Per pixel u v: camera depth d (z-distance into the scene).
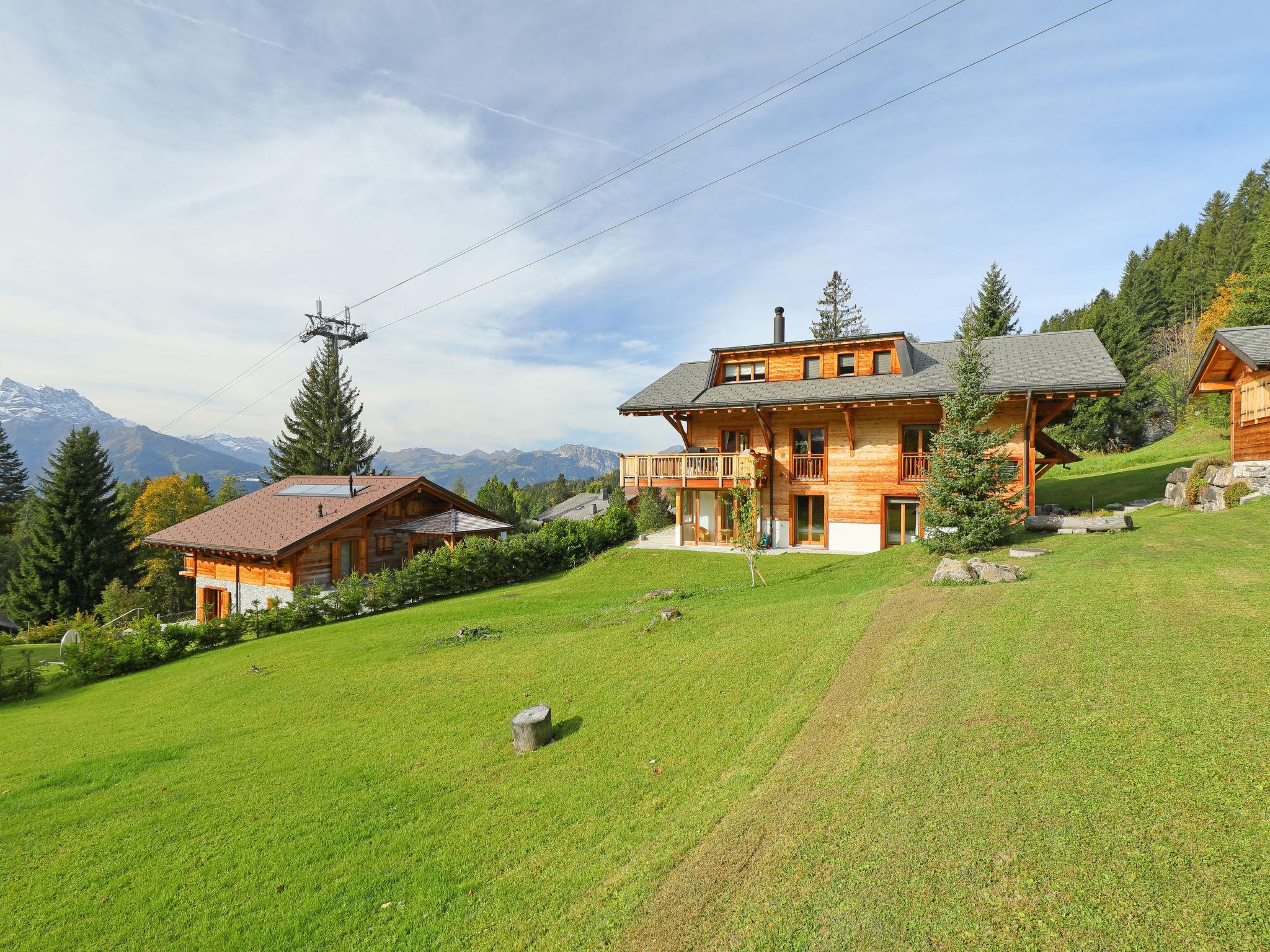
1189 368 46.16
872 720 6.27
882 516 23.23
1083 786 4.36
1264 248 34.62
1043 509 22.84
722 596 15.77
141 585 43.84
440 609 18.52
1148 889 3.36
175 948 4.83
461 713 9.31
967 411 16.19
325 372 49.50
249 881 5.61
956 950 3.25
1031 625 7.86
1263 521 14.11
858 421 23.72
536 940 4.36
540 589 20.97
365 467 51.62
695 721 7.68
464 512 29.23
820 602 12.14
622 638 11.90
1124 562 11.26
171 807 7.18
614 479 108.81
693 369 30.08
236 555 24.33
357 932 4.81
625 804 6.11
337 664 12.97
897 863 4.01
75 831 6.77
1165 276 63.78
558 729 8.26
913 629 8.62
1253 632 6.64
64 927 5.18
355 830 6.30
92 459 41.38
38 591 38.03
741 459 23.97
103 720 11.44
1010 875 3.67
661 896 4.39
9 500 57.53
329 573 24.22
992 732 5.35
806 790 5.27
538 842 5.72
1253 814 3.77
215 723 10.20
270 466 50.62
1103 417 42.59
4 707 13.91
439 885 5.26
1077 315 65.62
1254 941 2.92
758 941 3.68
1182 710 5.13
